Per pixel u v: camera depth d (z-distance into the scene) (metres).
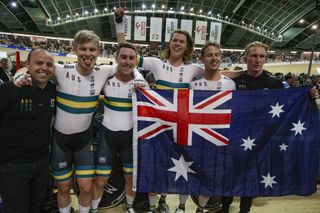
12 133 2.13
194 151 2.65
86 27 35.38
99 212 3.09
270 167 2.69
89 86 2.47
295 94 2.65
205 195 2.69
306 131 2.69
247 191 2.69
